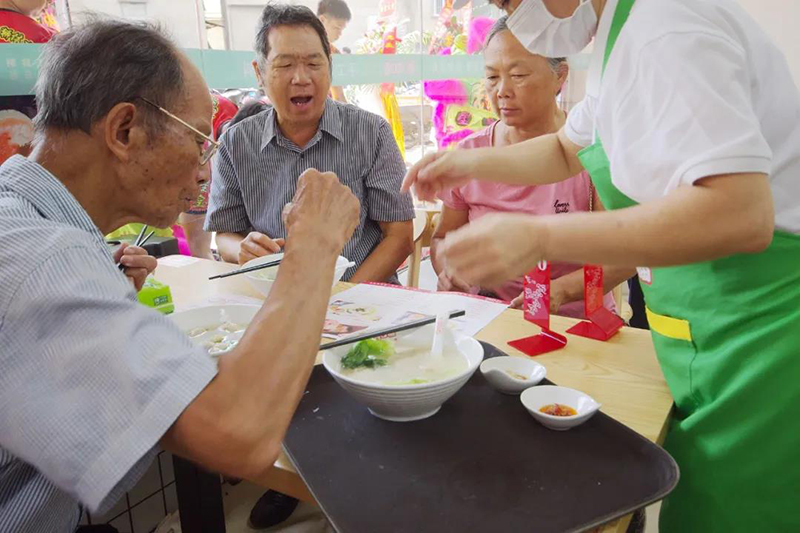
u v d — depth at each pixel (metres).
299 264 0.72
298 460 0.74
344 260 1.49
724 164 0.64
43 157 0.74
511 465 0.72
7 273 0.57
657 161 0.71
